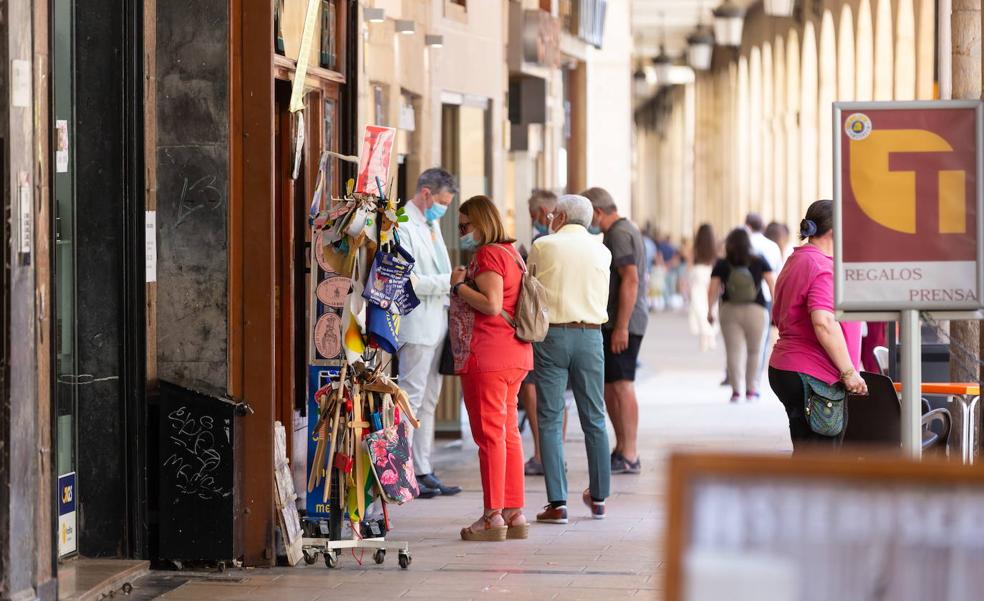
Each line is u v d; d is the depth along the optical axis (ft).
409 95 110.32
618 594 63.41
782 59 268.62
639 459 107.55
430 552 73.31
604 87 224.94
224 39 67.97
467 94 127.65
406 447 70.59
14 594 54.90
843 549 29.37
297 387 79.10
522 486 77.66
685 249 368.27
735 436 121.90
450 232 121.60
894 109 52.85
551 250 80.23
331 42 84.74
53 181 58.34
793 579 29.40
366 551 73.51
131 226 67.05
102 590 62.34
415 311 88.12
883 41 182.70
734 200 339.77
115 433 67.41
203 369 68.33
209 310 68.23
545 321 75.61
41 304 57.16
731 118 345.92
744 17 322.75
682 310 358.02
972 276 52.80
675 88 469.57
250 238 68.18
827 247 68.95
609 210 97.35
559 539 76.74
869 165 52.95
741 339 148.15
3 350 54.39
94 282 67.31
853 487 29.40
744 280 147.02
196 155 68.23
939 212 52.80
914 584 29.17
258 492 68.59
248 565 68.80
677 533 29.68
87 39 67.05
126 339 67.21
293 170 75.41
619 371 99.50
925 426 79.92
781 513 29.50
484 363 75.20
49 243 57.98
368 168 74.23
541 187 174.50
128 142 67.05
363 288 69.87
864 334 106.42
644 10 331.77
